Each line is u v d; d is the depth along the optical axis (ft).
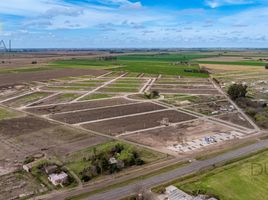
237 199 141.18
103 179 165.48
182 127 266.57
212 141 228.02
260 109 325.42
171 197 142.20
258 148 210.59
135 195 146.20
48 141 228.22
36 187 157.79
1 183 162.09
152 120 289.12
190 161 188.24
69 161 189.98
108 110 329.72
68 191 152.56
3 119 291.17
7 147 215.72
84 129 258.98
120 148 202.18
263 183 156.56
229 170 172.24
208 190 148.66
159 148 213.05
